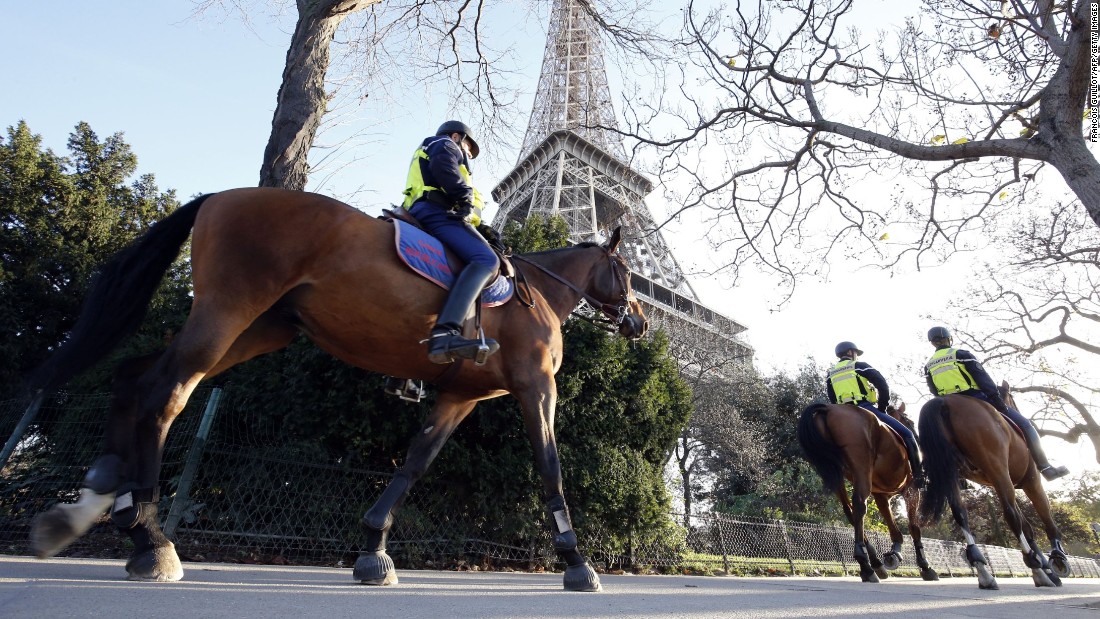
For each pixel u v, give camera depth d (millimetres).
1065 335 16141
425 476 7352
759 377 33031
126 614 2213
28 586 2750
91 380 7891
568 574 4129
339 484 7109
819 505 26766
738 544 12055
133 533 3254
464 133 4469
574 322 8320
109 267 3457
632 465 8469
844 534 15312
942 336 8242
